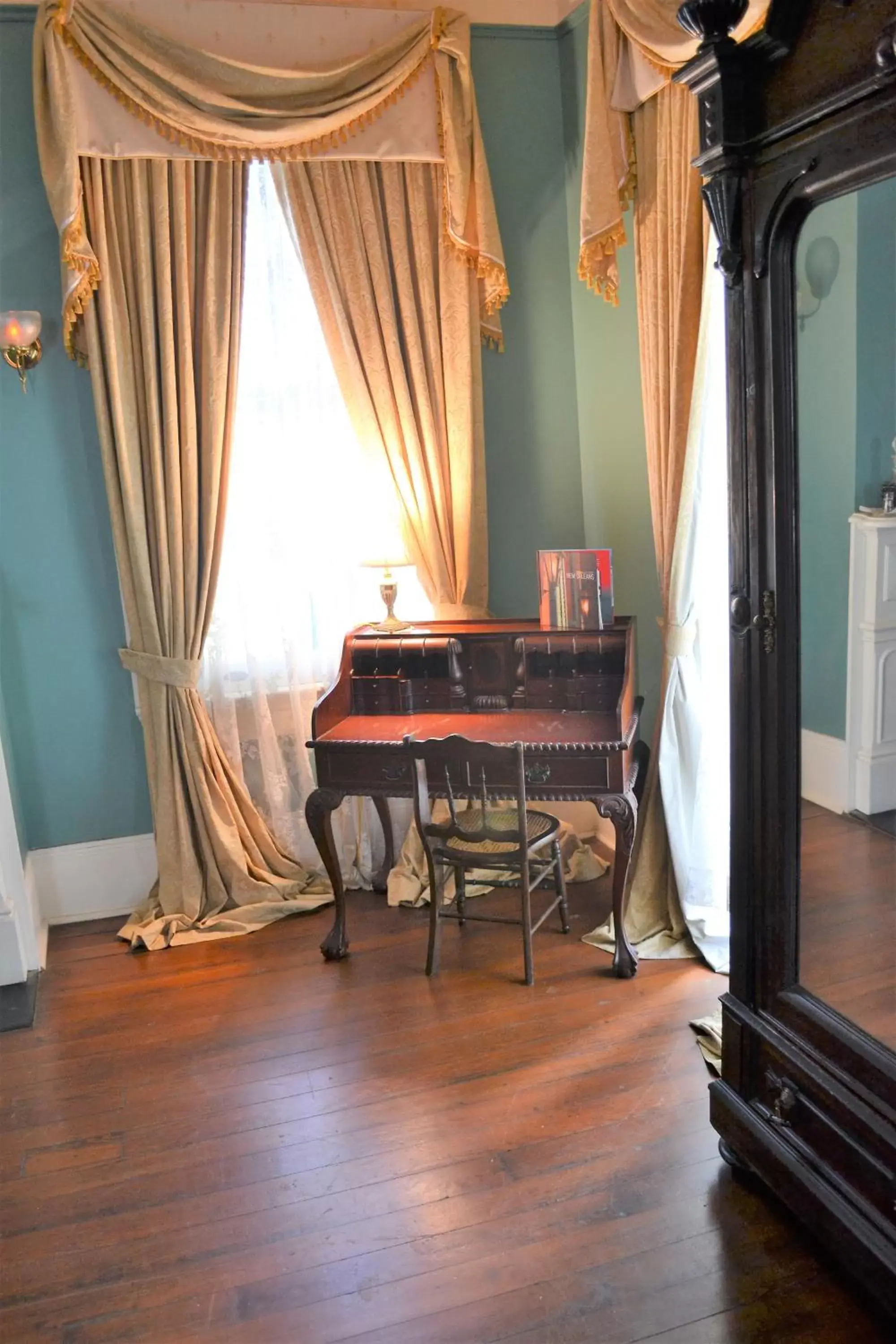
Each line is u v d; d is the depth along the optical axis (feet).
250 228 11.02
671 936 10.14
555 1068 8.38
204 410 10.89
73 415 11.07
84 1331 6.20
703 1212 6.78
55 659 11.46
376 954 10.54
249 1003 9.76
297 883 11.84
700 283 9.07
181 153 10.36
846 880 5.96
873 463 5.42
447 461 11.77
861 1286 6.07
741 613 6.41
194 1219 7.04
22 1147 7.91
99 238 10.37
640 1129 7.60
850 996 6.06
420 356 11.46
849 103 5.14
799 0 5.38
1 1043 9.36
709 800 9.83
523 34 11.60
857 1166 5.91
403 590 12.17
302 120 10.42
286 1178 7.38
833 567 5.79
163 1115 8.18
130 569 11.07
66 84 9.94
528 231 12.01
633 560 11.66
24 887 10.55
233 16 10.39
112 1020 9.64
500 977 9.87
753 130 5.84
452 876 11.91
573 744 9.31
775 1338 5.81
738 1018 6.86
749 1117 6.81
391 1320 6.12
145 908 11.58
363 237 11.13
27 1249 6.88
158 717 11.22
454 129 10.92
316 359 11.40
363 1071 8.54
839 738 5.88
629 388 11.25
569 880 11.78
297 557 11.67
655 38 8.45
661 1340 5.84
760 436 6.13
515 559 12.63
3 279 10.71
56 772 11.65
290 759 12.01
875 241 5.21
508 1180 7.18
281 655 11.81
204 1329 6.15
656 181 9.31
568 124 11.83
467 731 9.92
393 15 10.72
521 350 12.21
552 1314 6.07
